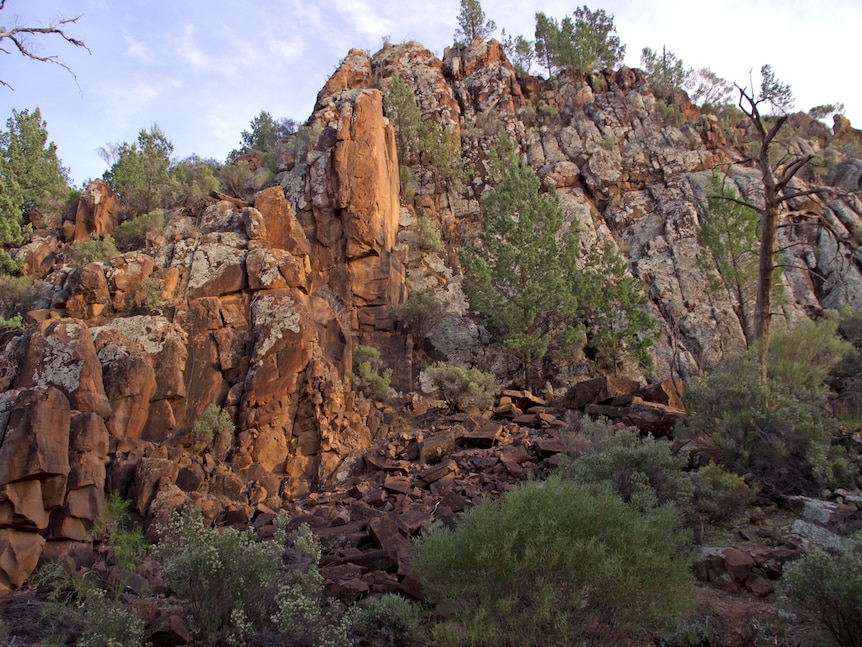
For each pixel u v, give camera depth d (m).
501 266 22.22
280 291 17.72
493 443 14.15
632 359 22.23
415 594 7.92
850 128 38.88
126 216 25.95
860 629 6.05
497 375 22.12
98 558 10.95
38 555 10.69
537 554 5.96
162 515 11.97
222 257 18.44
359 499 12.60
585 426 12.34
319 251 22.88
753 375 12.02
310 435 15.18
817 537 8.46
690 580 6.68
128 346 15.82
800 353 15.24
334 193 23.56
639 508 8.34
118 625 6.71
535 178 24.86
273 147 35.09
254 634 7.01
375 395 18.91
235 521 12.33
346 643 6.81
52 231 24.50
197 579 7.34
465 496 11.45
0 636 7.23
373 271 22.77
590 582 5.91
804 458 10.40
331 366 16.95
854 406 12.84
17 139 31.03
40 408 11.84
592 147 33.19
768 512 9.55
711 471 9.66
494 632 5.79
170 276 18.03
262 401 15.53
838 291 24.77
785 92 30.17
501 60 41.41
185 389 15.98
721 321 23.91
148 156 28.06
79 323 14.62
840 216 28.44
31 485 11.20
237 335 16.83
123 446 13.73
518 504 6.39
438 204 30.62
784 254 27.22
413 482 12.69
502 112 36.38
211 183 27.25
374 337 21.75
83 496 11.80
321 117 33.03
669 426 13.39
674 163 31.77
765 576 7.86
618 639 6.06
